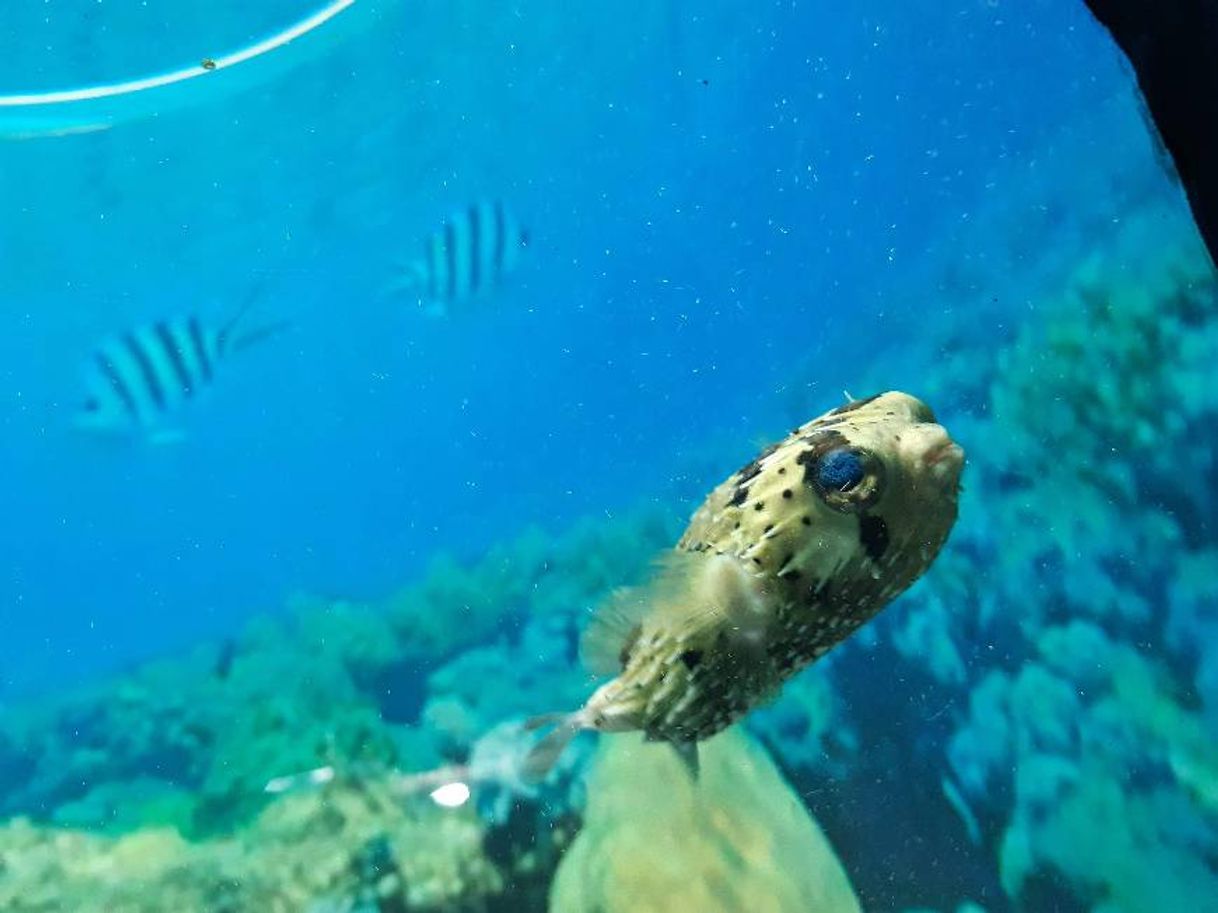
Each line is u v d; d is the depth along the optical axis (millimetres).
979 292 1092
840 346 1331
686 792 819
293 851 846
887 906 810
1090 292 937
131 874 865
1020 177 1084
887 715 908
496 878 812
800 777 906
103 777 1151
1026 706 836
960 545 943
